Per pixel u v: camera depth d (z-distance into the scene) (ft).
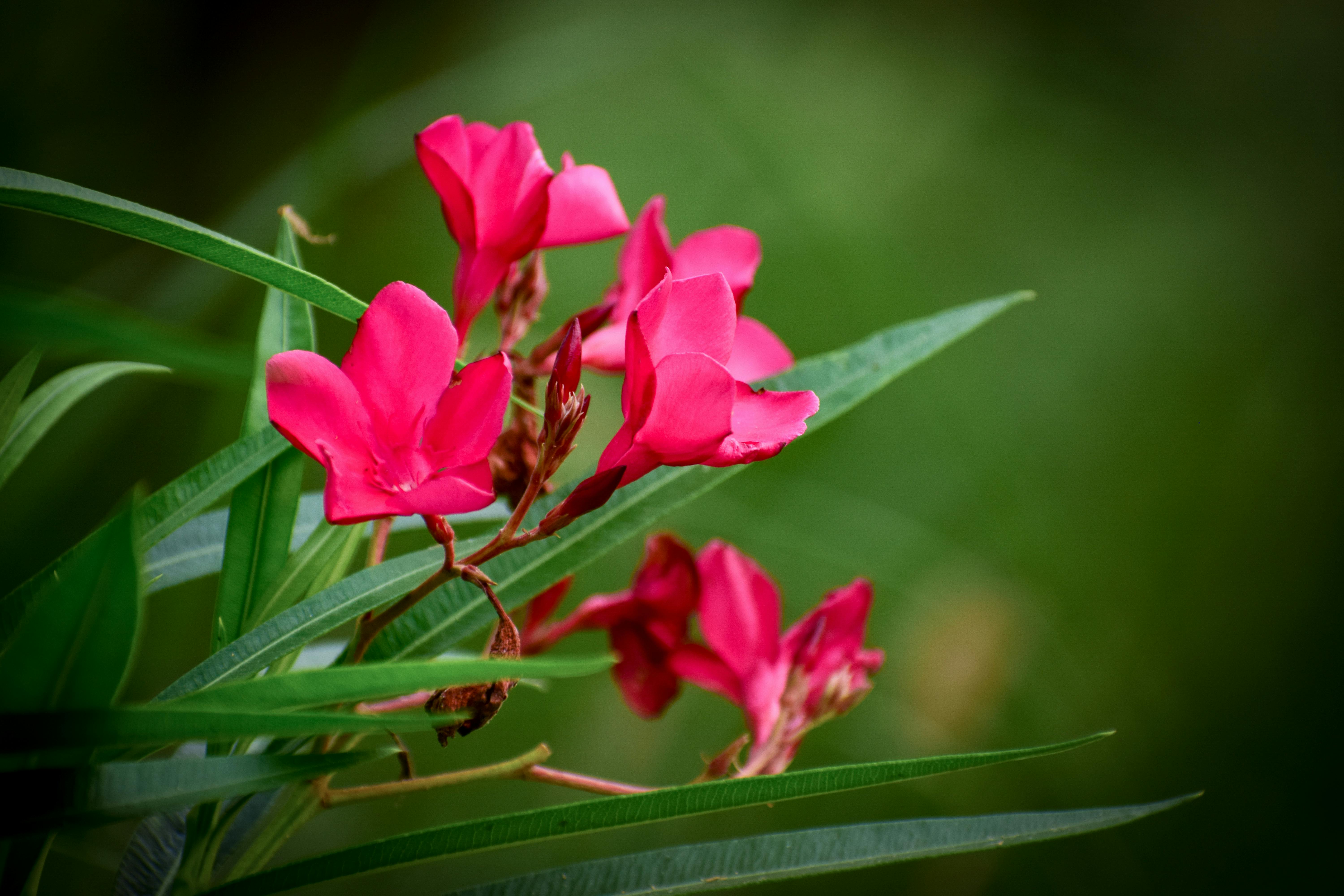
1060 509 6.79
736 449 2.05
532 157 2.17
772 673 2.39
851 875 5.16
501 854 4.92
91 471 4.12
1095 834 5.55
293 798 2.13
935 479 6.60
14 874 2.00
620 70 7.18
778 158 7.16
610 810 2.04
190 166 5.77
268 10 6.23
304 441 1.98
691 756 5.33
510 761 2.17
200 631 4.55
